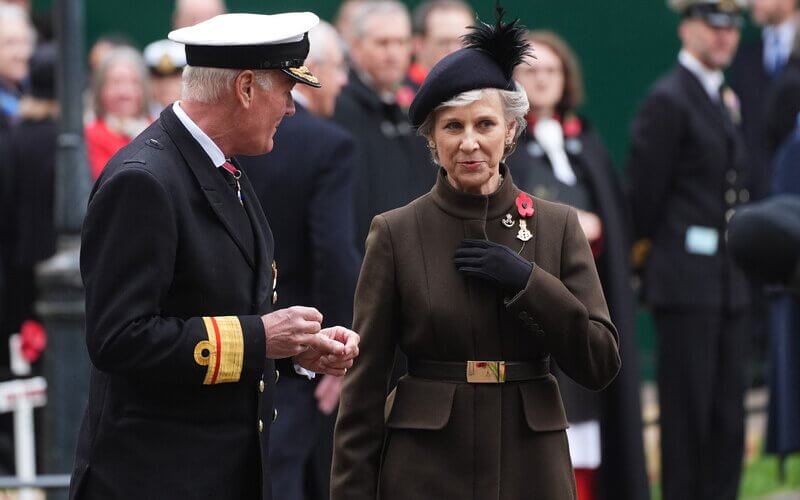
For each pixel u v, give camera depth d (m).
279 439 22.73
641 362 39.12
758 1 38.66
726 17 29.77
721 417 29.91
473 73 15.14
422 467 15.33
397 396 15.63
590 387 15.53
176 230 14.51
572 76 27.45
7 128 32.88
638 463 27.38
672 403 29.70
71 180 24.80
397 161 25.53
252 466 15.04
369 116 25.55
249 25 14.96
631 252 28.50
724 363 29.92
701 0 29.77
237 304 14.91
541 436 15.41
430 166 25.80
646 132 29.66
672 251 29.64
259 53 14.80
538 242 15.62
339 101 25.56
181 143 14.83
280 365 16.19
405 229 15.65
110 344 14.15
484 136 15.24
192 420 14.73
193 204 14.73
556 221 15.74
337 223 22.73
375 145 25.41
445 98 15.20
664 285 29.58
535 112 27.20
